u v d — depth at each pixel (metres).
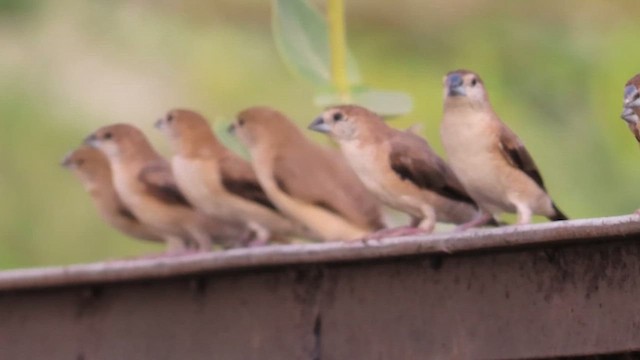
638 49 15.87
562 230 7.21
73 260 16.30
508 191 10.40
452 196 10.70
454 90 10.34
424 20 16.66
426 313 7.93
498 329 7.63
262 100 16.91
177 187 12.46
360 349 8.18
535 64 16.22
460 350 7.75
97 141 12.81
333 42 10.24
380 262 8.11
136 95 16.89
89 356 9.56
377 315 8.14
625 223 7.00
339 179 11.20
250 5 17.23
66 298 9.70
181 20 17.23
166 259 9.00
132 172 12.60
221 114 16.95
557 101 15.98
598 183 15.47
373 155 10.63
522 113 16.02
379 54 16.66
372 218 11.09
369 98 10.64
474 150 10.34
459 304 7.80
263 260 8.42
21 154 16.33
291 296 8.55
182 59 17.11
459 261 7.81
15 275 9.71
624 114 9.29
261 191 11.83
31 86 16.61
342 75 10.32
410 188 10.62
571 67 16.08
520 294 7.57
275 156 11.33
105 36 16.94
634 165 15.45
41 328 9.82
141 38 17.05
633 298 7.16
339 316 8.30
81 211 16.38
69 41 16.80
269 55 17.11
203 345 8.98
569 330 7.38
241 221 12.06
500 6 16.55
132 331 9.35
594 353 7.29
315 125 10.77
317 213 11.16
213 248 12.65
